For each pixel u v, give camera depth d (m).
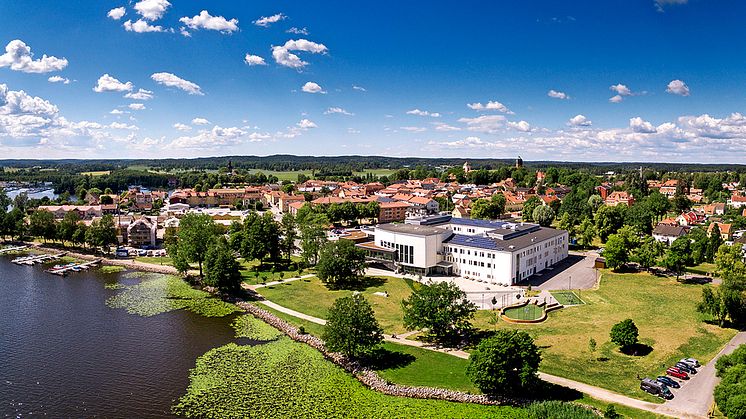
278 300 150.88
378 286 165.38
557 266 192.38
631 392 89.94
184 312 143.50
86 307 148.62
